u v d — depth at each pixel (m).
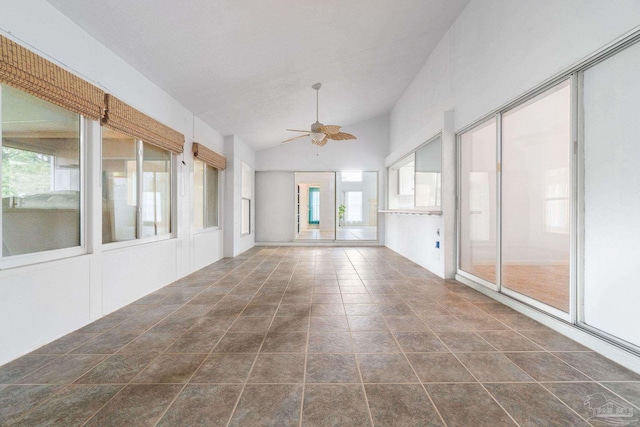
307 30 3.85
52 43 2.44
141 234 3.85
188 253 5.05
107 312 3.11
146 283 3.83
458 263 4.68
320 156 9.17
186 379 1.92
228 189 6.98
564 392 1.77
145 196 3.97
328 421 1.53
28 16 2.22
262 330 2.71
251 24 3.38
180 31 3.14
